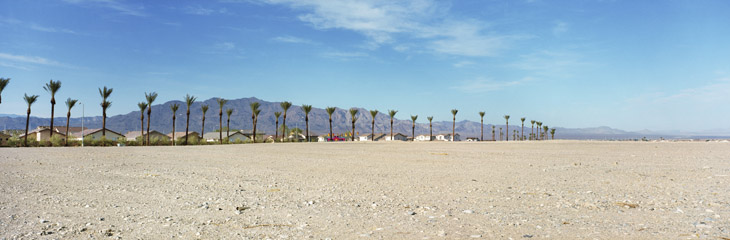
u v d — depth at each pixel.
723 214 7.14
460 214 7.51
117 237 6.09
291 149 39.28
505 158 23.34
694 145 41.22
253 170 16.81
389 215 7.49
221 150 37.34
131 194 10.28
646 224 6.51
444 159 23.03
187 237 6.08
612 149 33.78
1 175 14.72
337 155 27.98
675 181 11.90
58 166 18.73
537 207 8.16
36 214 7.72
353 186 11.62
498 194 9.91
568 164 18.48
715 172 14.15
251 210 8.10
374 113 120.81
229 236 6.12
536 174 14.40
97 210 8.14
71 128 133.12
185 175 14.84
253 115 96.69
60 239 5.97
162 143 80.56
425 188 11.08
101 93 73.50
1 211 8.00
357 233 6.18
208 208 8.35
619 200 8.85
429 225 6.63
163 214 7.74
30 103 63.09
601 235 5.86
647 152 28.17
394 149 38.28
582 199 9.05
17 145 62.62
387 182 12.49
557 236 5.85
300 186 11.69
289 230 6.43
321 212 7.84
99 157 25.72
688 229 6.12
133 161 22.17
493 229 6.31
